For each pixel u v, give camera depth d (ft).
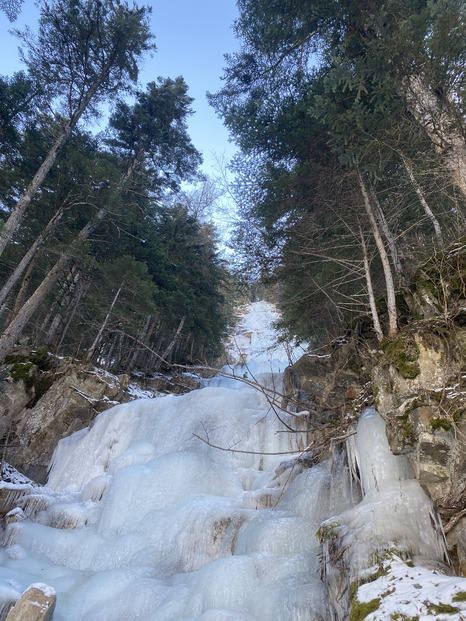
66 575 21.76
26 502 29.43
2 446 39.45
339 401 22.34
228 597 15.20
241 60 35.50
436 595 9.41
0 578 19.43
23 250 53.31
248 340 109.60
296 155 33.60
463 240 16.70
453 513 12.90
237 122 32.71
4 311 60.59
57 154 49.85
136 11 56.95
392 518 13.19
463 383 13.66
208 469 27.04
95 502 29.17
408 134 23.31
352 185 25.79
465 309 14.84
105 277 50.90
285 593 13.69
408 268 21.12
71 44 54.54
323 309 31.45
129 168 65.57
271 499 22.35
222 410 34.55
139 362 70.33
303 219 28.91
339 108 25.81
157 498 25.49
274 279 34.91
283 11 31.17
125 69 58.34
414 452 14.06
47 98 50.72
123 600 17.95
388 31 23.17
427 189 23.31
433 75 21.15
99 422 41.06
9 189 49.70
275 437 30.30
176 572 19.95
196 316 73.26
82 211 51.31
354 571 11.92
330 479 19.06
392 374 15.42
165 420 37.01
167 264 70.74
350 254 28.12
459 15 18.76
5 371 42.73
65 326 56.24
